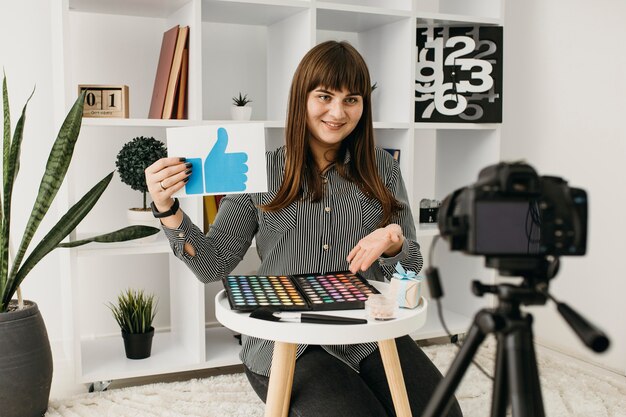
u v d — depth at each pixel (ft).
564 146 9.07
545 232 2.77
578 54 8.80
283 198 5.33
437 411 2.88
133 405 6.91
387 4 8.75
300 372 4.88
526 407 2.68
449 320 9.42
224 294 4.76
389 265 5.48
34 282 8.38
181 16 7.80
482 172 2.93
